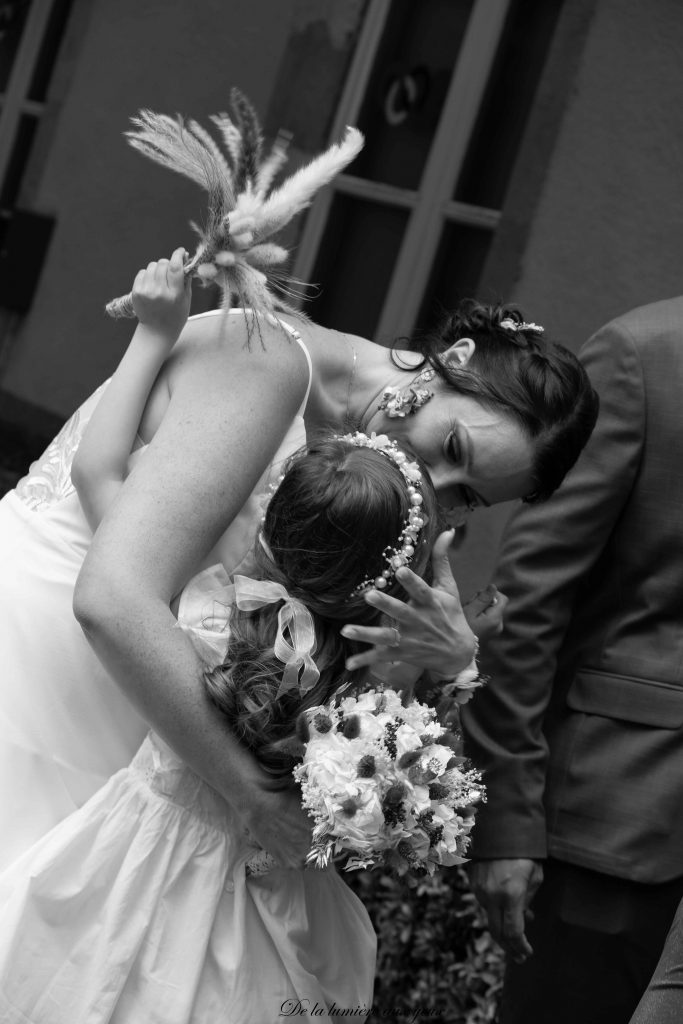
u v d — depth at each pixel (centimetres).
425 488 203
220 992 205
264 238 211
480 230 386
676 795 246
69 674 211
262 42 445
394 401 219
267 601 197
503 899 254
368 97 418
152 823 206
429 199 394
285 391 205
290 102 432
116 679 193
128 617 187
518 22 384
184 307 209
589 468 252
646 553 251
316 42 428
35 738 211
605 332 257
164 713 192
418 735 193
